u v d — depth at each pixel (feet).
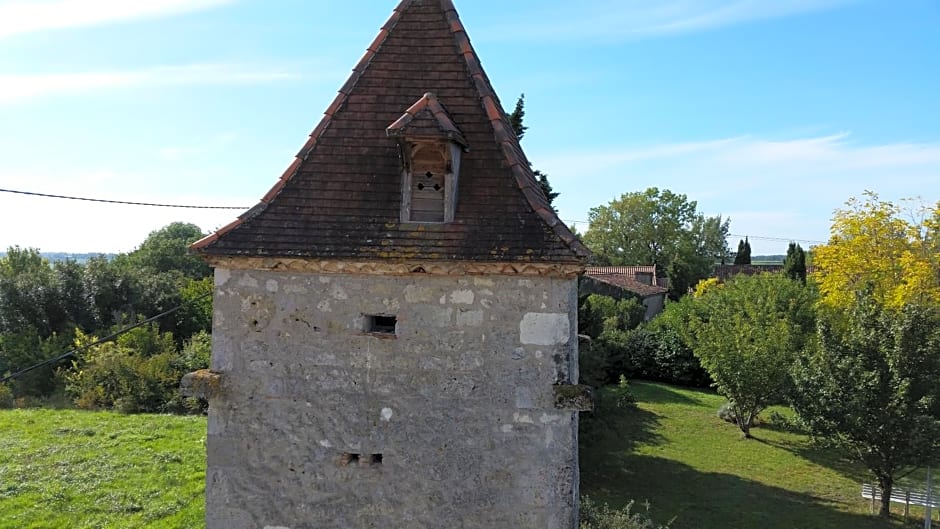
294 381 21.89
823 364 62.23
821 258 95.30
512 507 21.22
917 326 57.98
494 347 21.34
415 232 21.74
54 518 44.01
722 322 87.71
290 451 21.86
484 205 22.27
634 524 43.73
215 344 22.20
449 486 21.40
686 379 118.01
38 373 89.10
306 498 21.77
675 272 184.44
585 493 61.41
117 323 101.24
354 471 21.68
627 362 121.19
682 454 76.23
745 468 72.02
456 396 21.43
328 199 22.76
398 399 21.61
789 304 100.22
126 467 54.80
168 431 67.36
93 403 81.10
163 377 82.43
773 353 82.33
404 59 25.13
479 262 20.81
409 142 21.79
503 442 21.26
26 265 126.31
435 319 21.54
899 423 57.06
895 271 88.53
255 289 22.08
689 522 55.93
